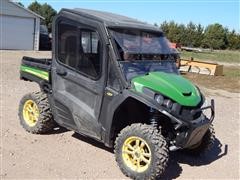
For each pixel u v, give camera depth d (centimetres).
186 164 646
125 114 591
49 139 695
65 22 635
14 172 553
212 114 608
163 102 543
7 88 1141
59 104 662
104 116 586
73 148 662
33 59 719
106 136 587
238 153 727
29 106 730
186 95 565
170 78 585
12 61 2014
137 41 608
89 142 694
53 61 666
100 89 587
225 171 632
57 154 631
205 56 3959
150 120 580
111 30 582
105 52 575
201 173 614
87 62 606
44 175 551
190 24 6141
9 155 611
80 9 655
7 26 3250
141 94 545
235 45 6562
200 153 668
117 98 562
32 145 661
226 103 1228
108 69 578
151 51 617
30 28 3403
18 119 804
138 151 554
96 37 589
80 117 623
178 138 558
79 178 551
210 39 6338
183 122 542
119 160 568
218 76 1978
